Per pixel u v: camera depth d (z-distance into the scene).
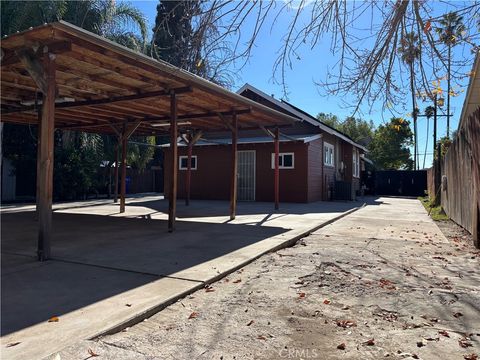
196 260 5.58
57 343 2.87
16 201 16.92
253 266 5.52
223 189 18.38
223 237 7.53
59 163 16.98
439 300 4.11
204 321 3.49
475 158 7.09
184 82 7.54
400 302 4.05
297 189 16.88
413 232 8.88
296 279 4.87
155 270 4.99
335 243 7.43
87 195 19.34
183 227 8.93
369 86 3.85
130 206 14.59
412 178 28.03
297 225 9.33
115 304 3.71
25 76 7.07
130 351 2.85
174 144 8.20
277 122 12.55
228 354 2.86
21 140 16.88
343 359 2.81
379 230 9.20
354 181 24.84
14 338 2.94
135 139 22.73
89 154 18.27
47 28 4.83
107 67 6.44
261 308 3.84
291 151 17.00
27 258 5.61
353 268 5.45
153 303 3.75
